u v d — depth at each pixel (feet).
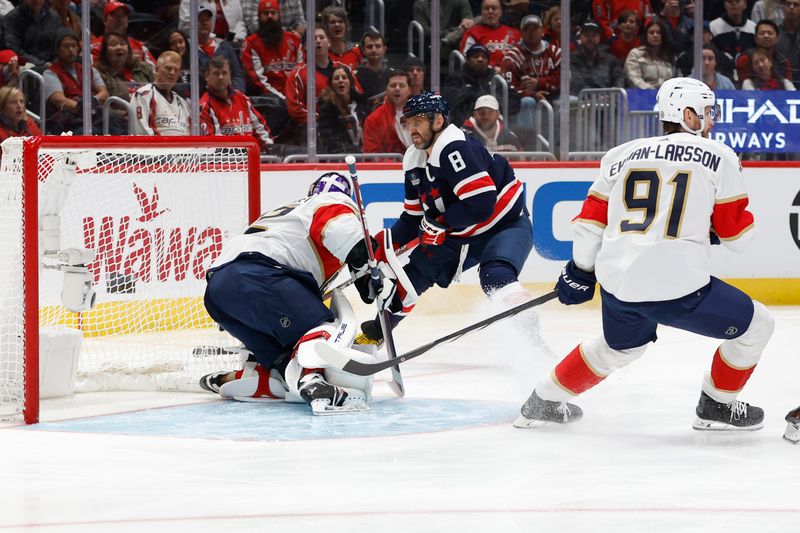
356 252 34.06
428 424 31.27
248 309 34.30
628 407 33.83
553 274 65.10
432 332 54.44
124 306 49.70
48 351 36.19
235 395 35.91
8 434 30.32
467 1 65.10
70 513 21.77
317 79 62.95
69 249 36.68
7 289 33.12
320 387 33.01
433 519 21.13
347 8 63.10
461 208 38.55
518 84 65.72
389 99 63.93
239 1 61.72
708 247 27.84
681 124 28.55
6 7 58.90
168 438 29.53
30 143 32.17
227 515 21.48
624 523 20.86
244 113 62.44
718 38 68.13
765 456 26.89
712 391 29.58
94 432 30.55
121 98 60.44
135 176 48.96
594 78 66.85
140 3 60.44
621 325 28.55
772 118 69.21
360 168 62.64
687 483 24.06
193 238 49.21
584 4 66.18
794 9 68.59
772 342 50.24
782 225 67.82
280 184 61.57
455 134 38.52
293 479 24.54
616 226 28.25
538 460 26.43
